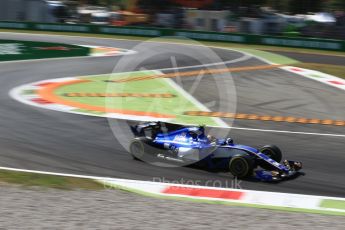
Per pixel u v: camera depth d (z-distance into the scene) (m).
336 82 34.94
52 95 28.25
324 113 25.59
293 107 26.83
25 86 31.06
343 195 13.78
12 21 74.69
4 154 17.05
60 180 14.27
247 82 34.47
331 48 56.91
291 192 13.87
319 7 77.31
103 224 10.61
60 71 37.97
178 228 10.48
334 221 11.42
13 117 22.62
